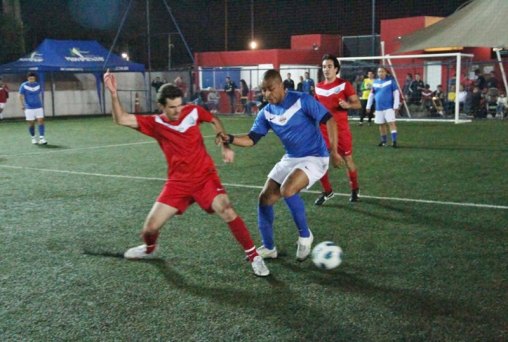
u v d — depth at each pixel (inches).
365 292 163.2
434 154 447.8
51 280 176.7
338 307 152.6
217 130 184.2
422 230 227.5
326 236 221.5
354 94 277.3
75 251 206.8
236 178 354.0
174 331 139.8
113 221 250.4
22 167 412.2
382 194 299.0
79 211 269.9
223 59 1031.0
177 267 187.6
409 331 137.7
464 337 134.1
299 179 186.9
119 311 152.3
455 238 215.5
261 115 196.1
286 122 190.5
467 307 151.1
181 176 177.8
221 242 215.3
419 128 679.1
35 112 563.8
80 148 530.0
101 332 139.9
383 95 494.6
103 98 1042.7
